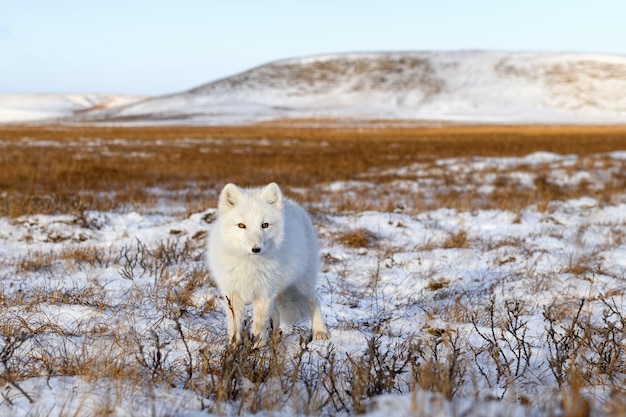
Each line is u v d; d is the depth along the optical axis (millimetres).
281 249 5328
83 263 8609
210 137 55656
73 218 11766
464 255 9344
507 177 21750
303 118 113188
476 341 5465
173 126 91500
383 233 11461
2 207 12820
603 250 9484
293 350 5195
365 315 6578
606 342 4727
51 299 6402
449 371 3957
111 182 20016
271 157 31859
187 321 5863
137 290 6812
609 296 6801
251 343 4668
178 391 4035
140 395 3861
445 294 7301
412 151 37562
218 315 6293
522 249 9781
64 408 3637
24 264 8344
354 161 29781
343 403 3869
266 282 5277
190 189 18938
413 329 5891
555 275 7859
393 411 3225
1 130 73875
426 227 11984
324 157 32406
